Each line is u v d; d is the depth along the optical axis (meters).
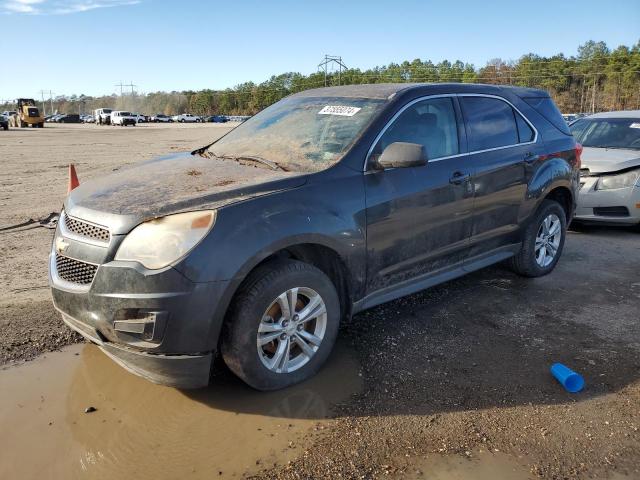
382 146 3.82
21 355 3.71
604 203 7.33
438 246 4.22
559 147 5.37
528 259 5.24
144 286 2.80
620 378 3.53
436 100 4.32
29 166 15.52
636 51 113.00
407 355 3.80
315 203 3.34
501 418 3.07
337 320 3.51
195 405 3.17
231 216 2.98
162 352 2.86
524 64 116.69
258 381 3.18
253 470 2.64
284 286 3.15
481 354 3.83
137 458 2.72
